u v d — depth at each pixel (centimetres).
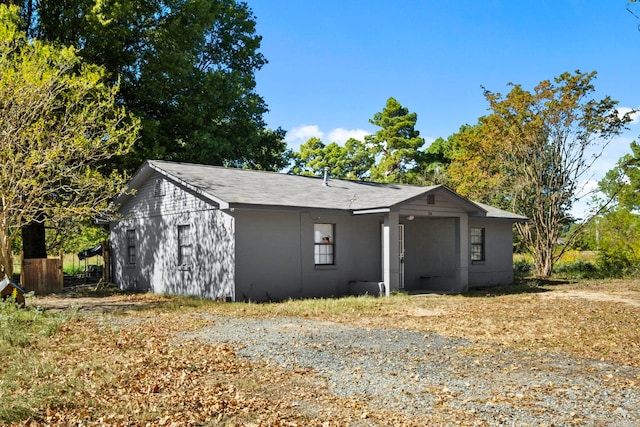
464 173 3225
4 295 1381
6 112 1507
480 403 618
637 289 2044
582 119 2595
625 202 2942
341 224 1934
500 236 2445
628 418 565
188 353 880
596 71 2558
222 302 1617
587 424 550
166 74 2478
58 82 1672
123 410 602
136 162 2253
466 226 2025
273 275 1750
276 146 3441
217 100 2730
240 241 1681
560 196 2678
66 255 4250
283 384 705
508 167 2941
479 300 1695
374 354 879
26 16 2320
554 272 2855
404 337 1030
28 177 1564
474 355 870
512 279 2480
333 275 1905
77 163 1791
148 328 1145
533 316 1316
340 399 639
